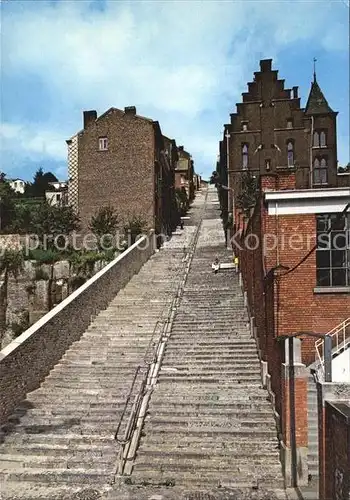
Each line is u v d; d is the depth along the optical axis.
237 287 23.23
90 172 37.91
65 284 28.09
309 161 44.22
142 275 26.89
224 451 11.45
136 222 33.88
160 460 11.27
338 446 7.43
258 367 15.48
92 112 38.47
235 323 18.91
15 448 11.91
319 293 13.44
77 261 28.45
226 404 13.25
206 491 10.16
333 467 7.68
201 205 68.25
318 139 44.81
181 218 54.75
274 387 12.80
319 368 11.05
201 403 13.32
